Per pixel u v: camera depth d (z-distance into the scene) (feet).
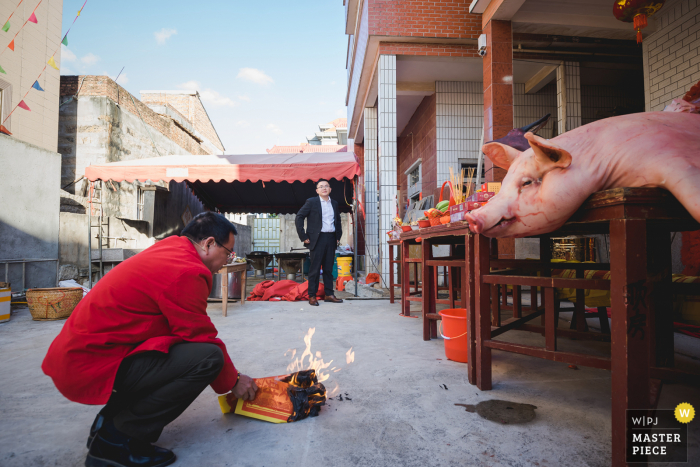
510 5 17.02
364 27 24.23
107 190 30.78
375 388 7.01
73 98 30.68
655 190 4.13
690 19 15.31
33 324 13.61
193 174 20.65
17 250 17.85
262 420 5.77
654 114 4.83
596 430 5.33
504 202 5.31
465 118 27.73
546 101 27.17
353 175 20.48
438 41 22.88
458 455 4.75
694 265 13.56
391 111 22.93
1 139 17.06
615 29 18.95
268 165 20.67
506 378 7.48
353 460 4.68
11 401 6.68
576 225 6.03
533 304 11.32
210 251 5.60
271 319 13.84
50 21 27.73
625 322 4.20
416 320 13.55
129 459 4.55
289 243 56.70
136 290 4.65
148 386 4.63
